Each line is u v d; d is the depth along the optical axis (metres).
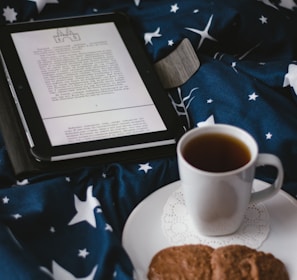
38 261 0.80
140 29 1.12
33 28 1.09
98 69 1.03
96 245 0.83
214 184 0.77
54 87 1.00
